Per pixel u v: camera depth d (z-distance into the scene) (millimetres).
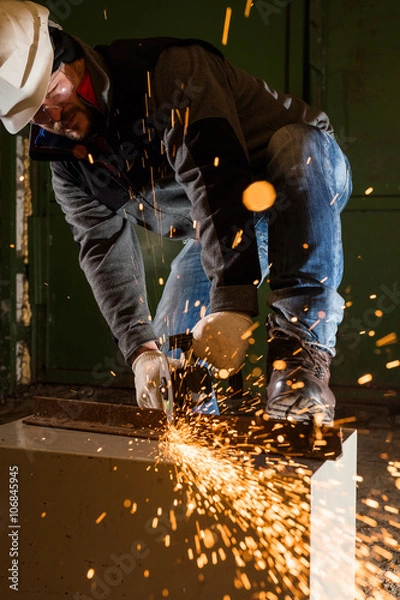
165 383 1681
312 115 2002
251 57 4355
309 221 1713
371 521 2557
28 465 1604
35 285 4871
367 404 4371
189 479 1496
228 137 1686
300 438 1572
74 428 1771
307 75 4301
